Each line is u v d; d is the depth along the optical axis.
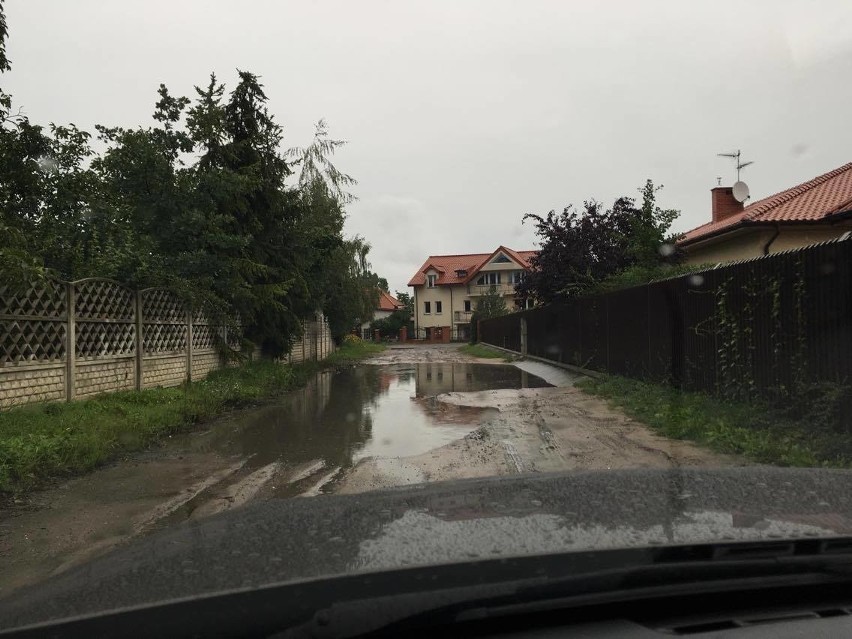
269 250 15.73
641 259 15.47
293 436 8.30
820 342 6.67
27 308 7.70
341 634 1.50
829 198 16.62
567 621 1.59
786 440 6.39
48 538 4.46
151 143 12.24
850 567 1.68
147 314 10.62
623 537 1.80
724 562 1.64
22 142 9.62
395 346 54.75
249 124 15.16
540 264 19.11
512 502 2.31
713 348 9.04
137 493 5.58
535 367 20.89
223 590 1.51
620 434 7.75
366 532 1.96
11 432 6.45
